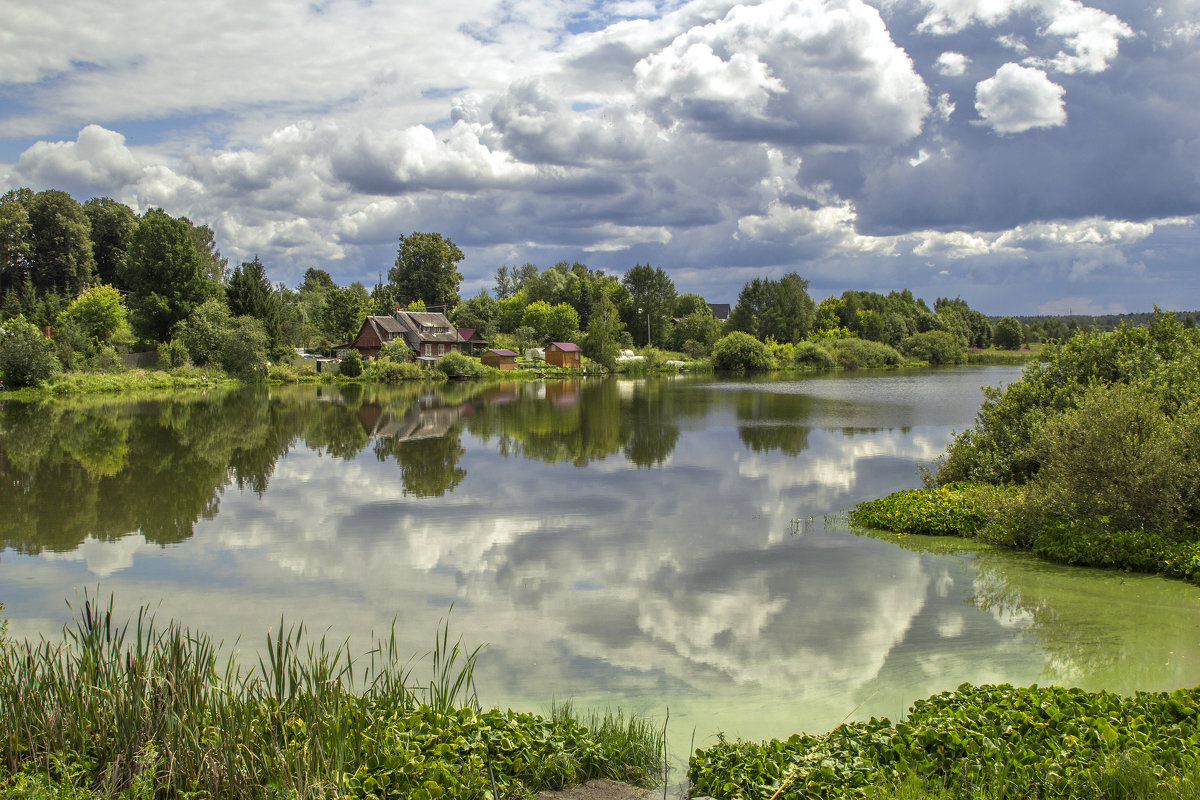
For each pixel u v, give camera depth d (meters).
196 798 5.89
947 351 118.19
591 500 19.98
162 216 73.88
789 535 16.38
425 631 10.96
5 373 53.81
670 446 29.66
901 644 10.29
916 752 6.42
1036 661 9.59
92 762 6.26
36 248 89.19
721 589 12.79
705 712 8.35
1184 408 15.65
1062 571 13.54
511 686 9.12
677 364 97.25
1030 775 5.91
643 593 12.62
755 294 118.94
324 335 96.88
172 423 37.19
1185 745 6.16
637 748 7.09
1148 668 9.30
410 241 115.94
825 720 8.12
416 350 88.94
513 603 12.16
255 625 11.26
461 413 42.81
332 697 6.89
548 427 36.03
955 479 20.28
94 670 7.02
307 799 5.73
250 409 44.72
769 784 6.23
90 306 73.00
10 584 13.23
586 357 96.44
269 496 20.55
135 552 15.17
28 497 20.39
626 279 122.69
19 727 6.48
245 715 6.55
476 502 19.75
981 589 12.58
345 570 13.97
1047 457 17.22
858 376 83.50
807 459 26.52
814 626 11.04
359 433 33.78
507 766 6.52
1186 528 14.09
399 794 5.92
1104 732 6.39
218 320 68.88
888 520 16.91
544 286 138.00
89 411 42.88
